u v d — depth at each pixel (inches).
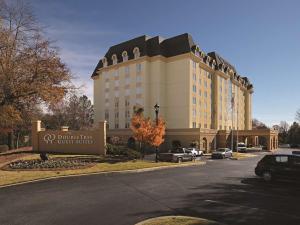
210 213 369.1
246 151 2459.4
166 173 771.4
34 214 362.6
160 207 398.3
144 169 814.5
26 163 788.6
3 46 899.4
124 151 1070.4
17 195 468.4
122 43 2524.6
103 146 1095.0
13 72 904.3
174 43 2269.9
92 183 587.2
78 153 1107.3
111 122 2484.0
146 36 2349.9
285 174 600.7
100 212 372.5
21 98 989.8
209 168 956.0
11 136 1598.2
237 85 3206.2
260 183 613.9
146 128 1072.2
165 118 2240.4
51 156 981.2
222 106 2723.9
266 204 417.7
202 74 2396.7
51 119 2581.2
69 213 367.9
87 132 1119.0
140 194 484.1
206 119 2437.3
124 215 359.9
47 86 972.6
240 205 410.9
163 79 2246.6
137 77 2290.8
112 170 749.9
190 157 1249.4
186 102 2149.4
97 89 2738.7
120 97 2417.6
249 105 3560.5
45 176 626.2
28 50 947.3
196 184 592.4
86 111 3550.7
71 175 656.4
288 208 394.9
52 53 1004.6
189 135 2080.5
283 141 4616.1
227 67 2869.1
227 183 611.5
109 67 2516.0
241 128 3319.4
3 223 327.9
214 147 2297.0
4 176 618.5
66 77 1015.6
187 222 319.9
